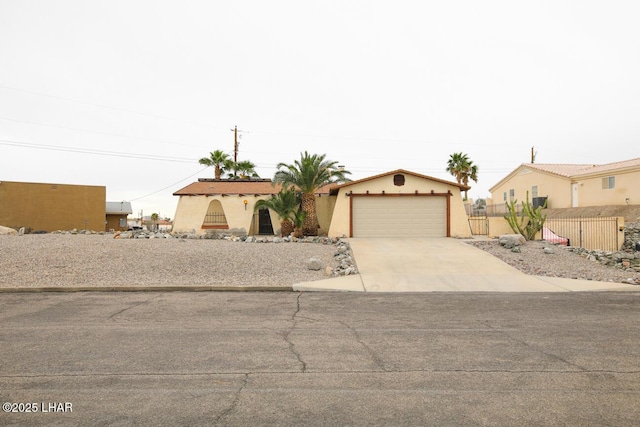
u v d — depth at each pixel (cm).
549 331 709
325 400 430
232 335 688
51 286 1149
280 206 2444
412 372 512
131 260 1457
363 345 628
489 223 2423
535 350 599
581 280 1304
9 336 679
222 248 1708
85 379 488
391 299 1036
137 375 502
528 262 1573
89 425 377
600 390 454
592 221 2197
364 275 1364
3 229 2328
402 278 1320
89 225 4122
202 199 2778
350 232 2316
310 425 376
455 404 420
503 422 381
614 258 1600
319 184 2447
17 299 1024
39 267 1348
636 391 452
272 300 1020
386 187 2345
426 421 383
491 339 659
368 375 502
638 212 2844
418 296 1080
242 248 1730
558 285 1230
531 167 4097
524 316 835
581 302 990
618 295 1091
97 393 448
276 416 394
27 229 3375
